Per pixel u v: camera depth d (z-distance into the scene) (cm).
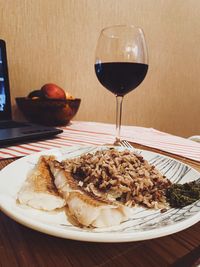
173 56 79
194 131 92
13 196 16
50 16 52
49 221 15
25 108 44
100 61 34
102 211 15
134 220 16
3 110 44
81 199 16
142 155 28
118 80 32
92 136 41
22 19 49
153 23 72
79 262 12
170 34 77
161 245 14
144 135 45
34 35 51
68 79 58
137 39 33
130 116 72
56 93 44
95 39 60
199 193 18
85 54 59
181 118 87
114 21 63
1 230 15
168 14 74
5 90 44
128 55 33
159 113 80
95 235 12
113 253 13
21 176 20
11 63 49
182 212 16
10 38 48
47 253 13
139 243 14
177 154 33
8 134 34
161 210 17
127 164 22
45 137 36
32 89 53
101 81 34
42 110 44
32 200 16
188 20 81
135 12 67
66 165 22
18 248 13
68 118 47
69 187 18
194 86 88
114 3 62
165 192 19
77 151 28
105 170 20
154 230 13
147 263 12
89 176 20
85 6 57
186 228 15
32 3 49
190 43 83
